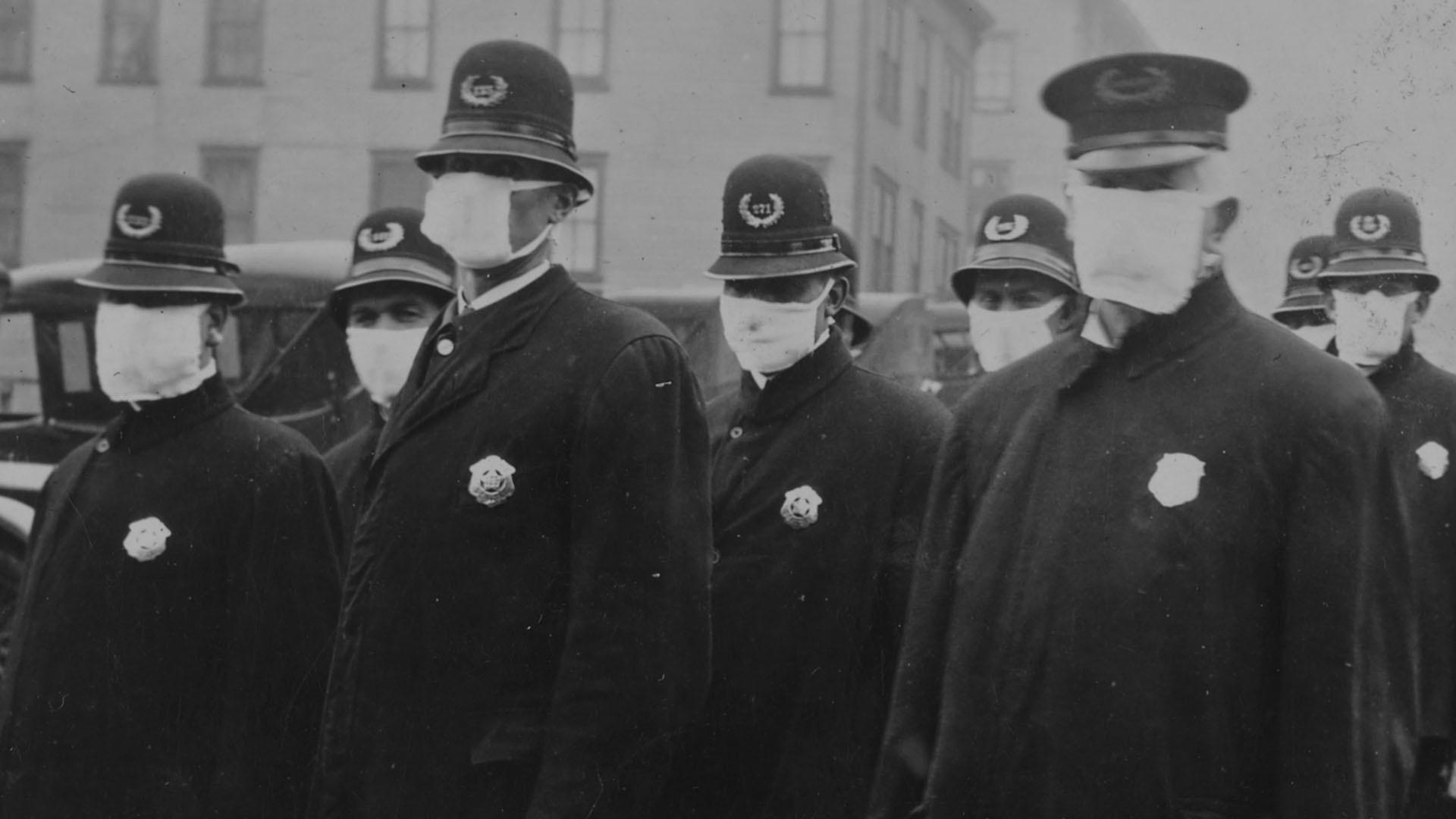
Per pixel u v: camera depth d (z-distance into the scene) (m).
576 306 2.99
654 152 9.41
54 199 12.19
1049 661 2.55
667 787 3.52
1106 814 2.48
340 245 6.47
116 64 11.79
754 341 3.67
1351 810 2.42
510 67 2.97
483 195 2.95
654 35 9.25
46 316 6.62
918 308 6.49
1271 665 2.50
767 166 3.65
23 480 6.29
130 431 3.58
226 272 3.72
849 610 3.56
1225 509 2.50
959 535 2.83
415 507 2.89
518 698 2.83
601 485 2.84
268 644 3.37
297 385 6.28
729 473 3.71
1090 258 2.64
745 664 3.55
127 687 3.42
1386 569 2.56
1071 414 2.69
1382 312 4.25
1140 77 2.62
